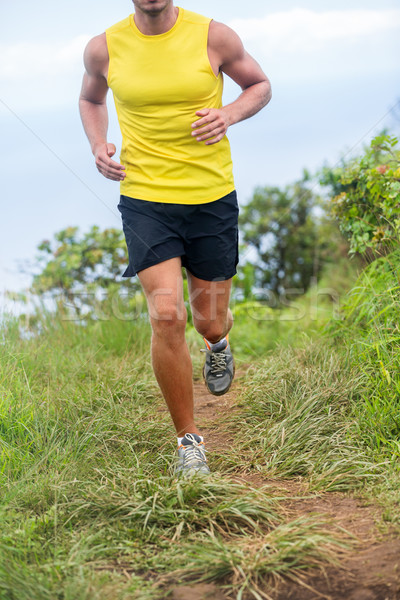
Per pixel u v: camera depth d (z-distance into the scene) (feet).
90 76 10.20
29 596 6.08
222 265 9.89
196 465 8.89
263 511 7.77
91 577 6.42
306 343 14.75
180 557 6.86
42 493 8.39
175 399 9.26
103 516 7.75
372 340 12.17
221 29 9.43
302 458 9.25
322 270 30.83
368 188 14.53
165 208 9.39
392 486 8.14
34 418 10.57
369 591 6.00
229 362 11.46
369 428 9.90
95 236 23.86
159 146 9.44
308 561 6.63
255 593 6.15
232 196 9.87
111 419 11.07
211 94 9.43
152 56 9.25
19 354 13.98
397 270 12.73
